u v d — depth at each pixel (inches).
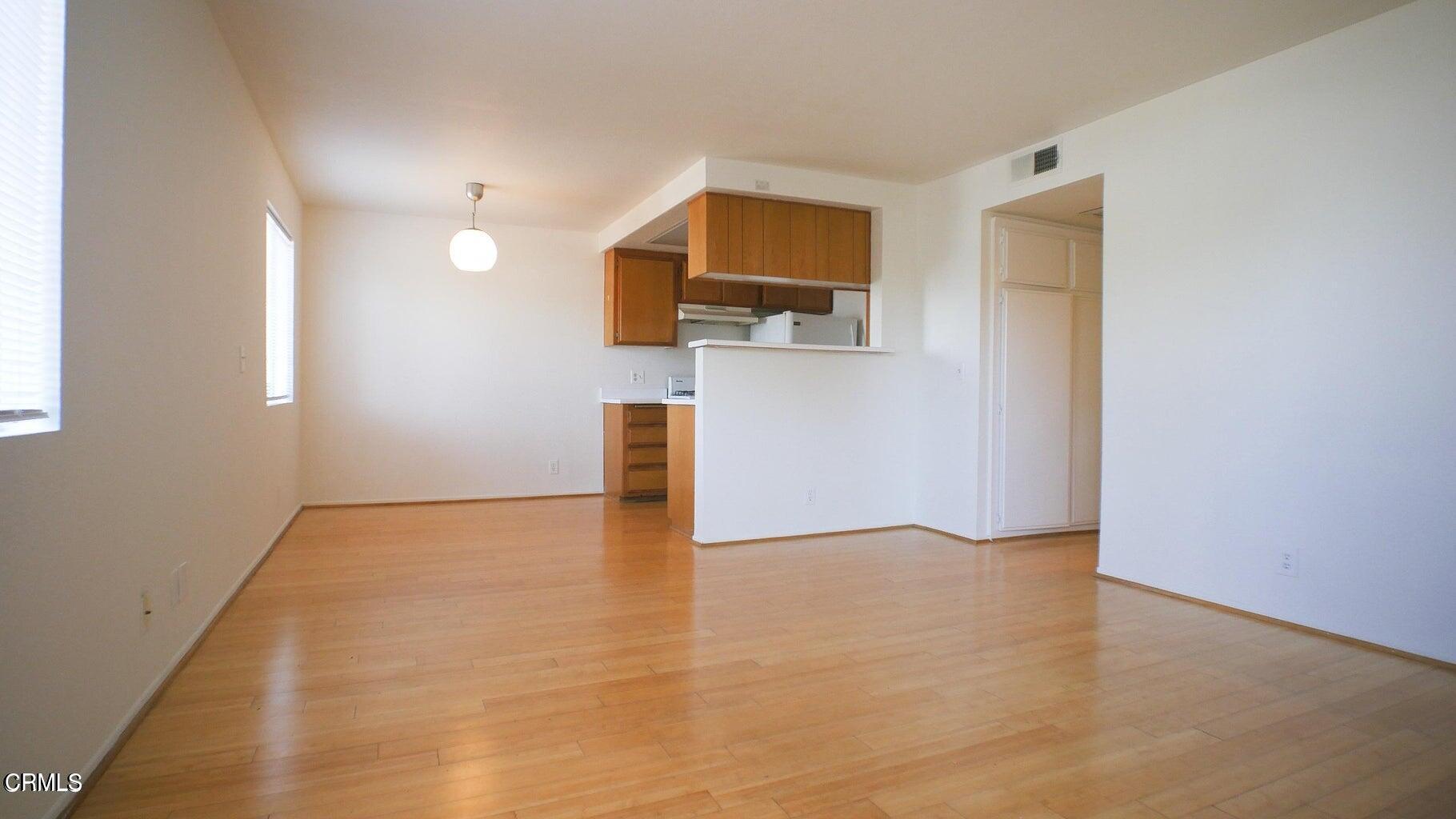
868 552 176.4
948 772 74.0
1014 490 192.1
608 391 269.9
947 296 197.6
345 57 126.0
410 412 244.2
